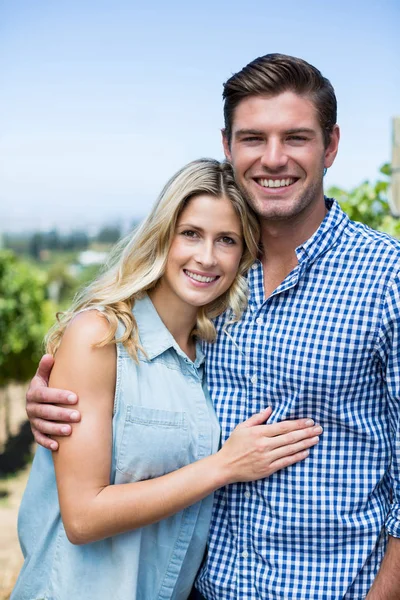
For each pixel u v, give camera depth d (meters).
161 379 1.92
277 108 1.82
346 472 1.85
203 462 1.84
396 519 1.78
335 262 1.86
